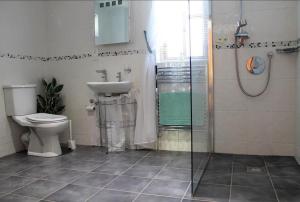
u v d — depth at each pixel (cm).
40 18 359
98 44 336
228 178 225
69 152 322
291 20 272
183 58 308
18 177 237
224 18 292
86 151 325
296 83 273
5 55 310
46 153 305
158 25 314
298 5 264
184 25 306
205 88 267
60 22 361
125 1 319
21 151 330
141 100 317
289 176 226
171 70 312
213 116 303
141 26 321
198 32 233
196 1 226
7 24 312
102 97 322
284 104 280
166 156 296
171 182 219
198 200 185
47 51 368
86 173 245
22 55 333
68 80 362
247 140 295
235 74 293
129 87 314
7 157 304
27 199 192
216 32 295
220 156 291
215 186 209
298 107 265
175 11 308
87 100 354
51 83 352
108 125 326
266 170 242
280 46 277
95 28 335
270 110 285
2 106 308
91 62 349
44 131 295
